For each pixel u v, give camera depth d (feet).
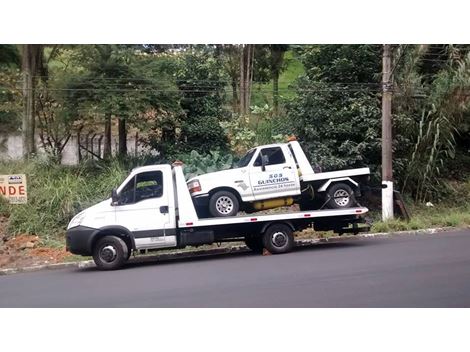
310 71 66.13
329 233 52.54
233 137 69.00
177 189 40.88
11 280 38.42
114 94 60.59
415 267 34.32
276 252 42.39
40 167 62.18
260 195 42.47
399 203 57.88
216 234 42.16
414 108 66.08
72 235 39.86
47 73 71.77
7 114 75.15
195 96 69.92
